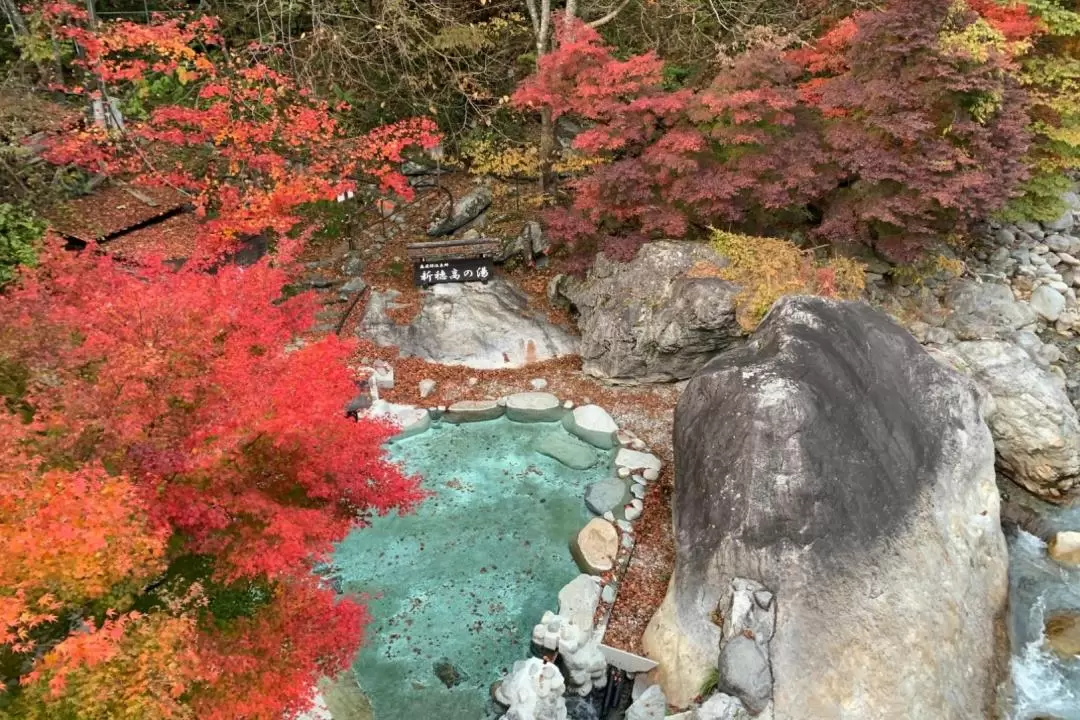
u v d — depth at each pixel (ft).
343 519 25.07
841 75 46.01
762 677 26.71
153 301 22.12
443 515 38.88
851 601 28.43
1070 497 40.70
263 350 25.50
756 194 44.42
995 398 41.83
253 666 20.81
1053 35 49.11
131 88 57.77
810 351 33.45
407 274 55.62
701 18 59.00
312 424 22.79
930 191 40.96
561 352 51.13
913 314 47.88
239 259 49.57
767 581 28.94
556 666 29.63
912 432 33.83
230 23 60.90
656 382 47.88
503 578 35.19
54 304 22.76
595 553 35.60
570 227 48.73
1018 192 49.34
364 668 30.55
